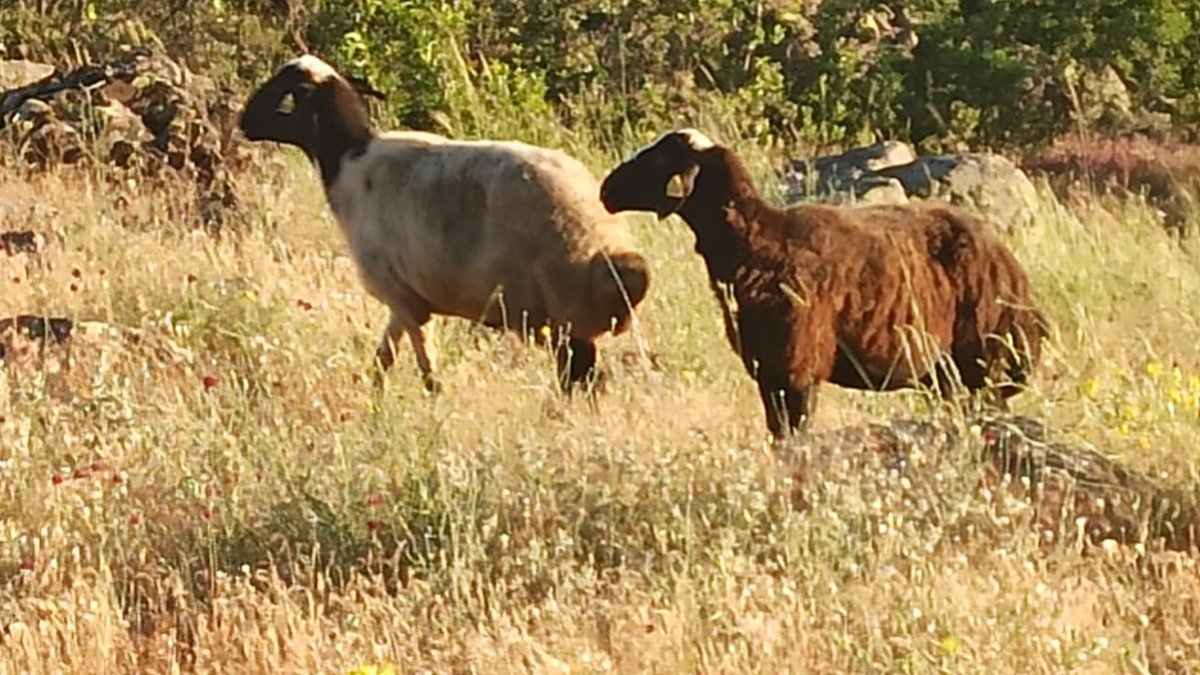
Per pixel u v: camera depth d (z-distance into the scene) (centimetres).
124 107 2619
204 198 2477
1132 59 4056
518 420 1576
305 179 2547
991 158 2630
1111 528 1327
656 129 3394
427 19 3369
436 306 1745
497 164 1688
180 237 2280
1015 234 2381
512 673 1150
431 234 1708
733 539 1259
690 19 3747
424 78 3272
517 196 1667
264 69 3497
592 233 1662
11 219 2267
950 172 2589
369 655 1184
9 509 1430
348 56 3325
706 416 1619
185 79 2711
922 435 1403
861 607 1188
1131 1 4016
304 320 1920
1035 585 1202
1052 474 1357
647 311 1922
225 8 3634
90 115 2577
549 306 1677
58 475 1427
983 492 1298
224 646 1213
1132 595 1214
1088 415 1489
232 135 2608
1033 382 1592
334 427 1570
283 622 1221
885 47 4006
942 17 4041
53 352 1789
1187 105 4025
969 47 3950
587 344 1697
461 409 1605
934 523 1296
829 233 1487
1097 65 4041
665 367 1817
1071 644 1133
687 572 1237
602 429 1521
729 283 1481
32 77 2991
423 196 1717
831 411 1608
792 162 2884
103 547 1354
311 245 2303
